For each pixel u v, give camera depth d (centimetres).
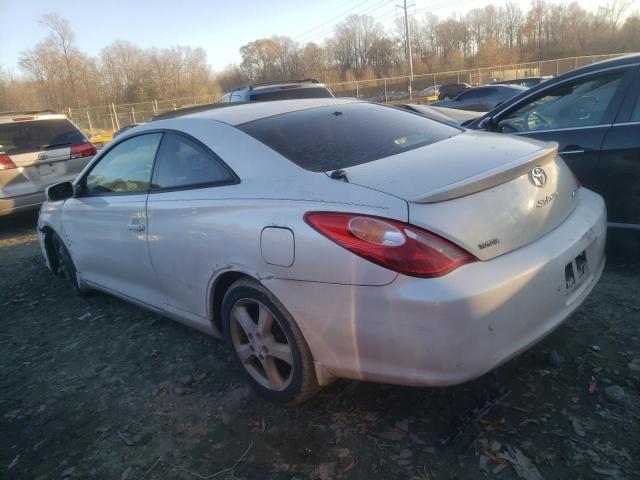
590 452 218
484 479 211
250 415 270
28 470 251
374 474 220
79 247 414
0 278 551
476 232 209
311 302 227
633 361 271
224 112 320
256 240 245
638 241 379
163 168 321
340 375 235
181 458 245
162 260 315
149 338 371
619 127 369
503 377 270
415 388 271
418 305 199
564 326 311
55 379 331
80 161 812
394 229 204
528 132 423
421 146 275
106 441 264
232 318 278
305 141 275
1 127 751
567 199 261
